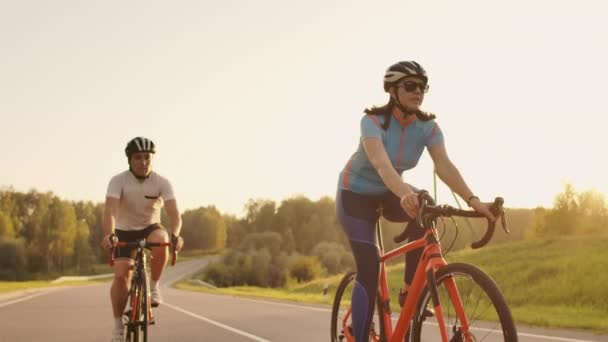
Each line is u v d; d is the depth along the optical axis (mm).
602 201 55188
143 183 6035
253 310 12500
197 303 15250
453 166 3996
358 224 4184
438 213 3459
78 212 175375
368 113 3996
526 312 12453
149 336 7957
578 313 12125
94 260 154125
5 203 150500
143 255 5637
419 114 4000
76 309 12773
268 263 103000
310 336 7895
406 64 3881
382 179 3848
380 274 4270
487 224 3434
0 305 14078
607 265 20531
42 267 136125
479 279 3154
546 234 56750
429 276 3480
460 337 3270
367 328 4066
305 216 181250
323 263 109375
